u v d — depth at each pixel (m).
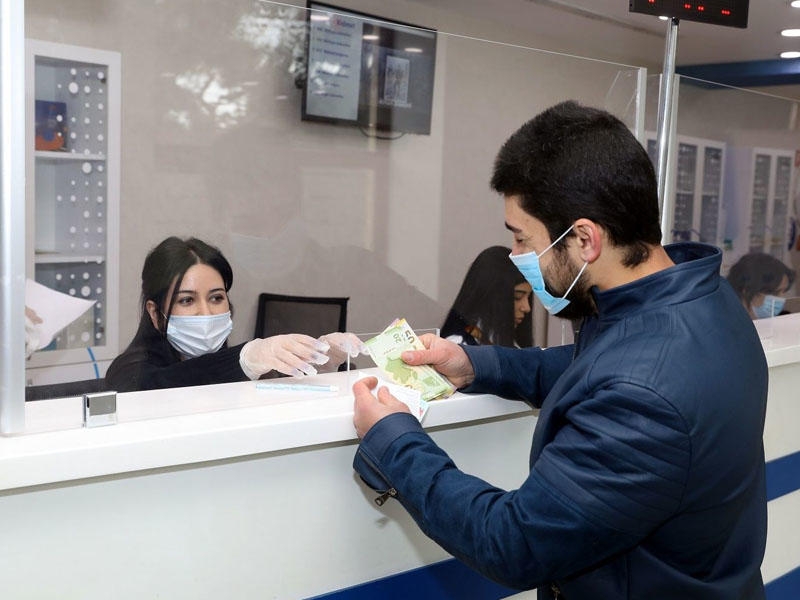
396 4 4.18
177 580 1.07
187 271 1.22
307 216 1.43
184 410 1.08
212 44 1.26
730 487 0.93
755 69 6.46
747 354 0.97
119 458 0.93
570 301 1.04
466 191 1.61
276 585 1.17
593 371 0.93
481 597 1.44
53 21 1.02
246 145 1.34
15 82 0.92
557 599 1.11
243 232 1.34
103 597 1.01
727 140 1.90
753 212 2.03
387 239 1.56
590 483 0.88
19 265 0.94
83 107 1.07
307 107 1.40
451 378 1.27
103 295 1.11
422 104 1.54
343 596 1.25
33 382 1.03
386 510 1.28
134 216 1.17
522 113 1.58
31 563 0.95
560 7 4.49
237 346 1.30
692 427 0.87
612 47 5.78
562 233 0.98
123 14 1.13
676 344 0.91
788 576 2.07
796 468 2.00
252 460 1.11
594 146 0.95
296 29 1.38
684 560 0.98
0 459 0.86
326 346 1.25
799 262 2.20
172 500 1.05
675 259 1.11
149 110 1.19
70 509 0.97
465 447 1.36
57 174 1.05
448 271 1.64
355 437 1.14
